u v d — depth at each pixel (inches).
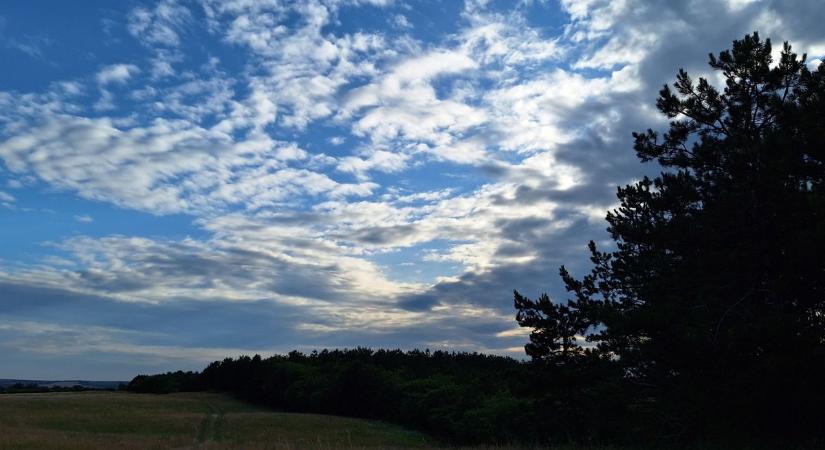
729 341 540.7
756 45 679.7
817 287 560.4
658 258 820.6
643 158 768.9
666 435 751.7
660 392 801.6
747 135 673.6
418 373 3619.6
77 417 2423.7
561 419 1080.8
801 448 529.7
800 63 664.4
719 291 645.9
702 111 717.3
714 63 711.1
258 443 1083.3
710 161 684.7
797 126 558.6
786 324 515.5
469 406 2224.4
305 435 2086.6
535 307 1150.3
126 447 1153.4
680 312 620.7
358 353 5211.6
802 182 567.8
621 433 867.4
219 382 5570.9
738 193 623.5
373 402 3225.9
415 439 2172.7
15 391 5777.6
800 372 518.9
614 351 912.9
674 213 717.3
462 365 4158.5
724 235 642.8
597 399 949.2
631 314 616.4
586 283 1095.0
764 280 624.4
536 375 1125.7
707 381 610.2
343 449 928.3
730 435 610.9
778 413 575.5
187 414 2827.3
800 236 519.8
